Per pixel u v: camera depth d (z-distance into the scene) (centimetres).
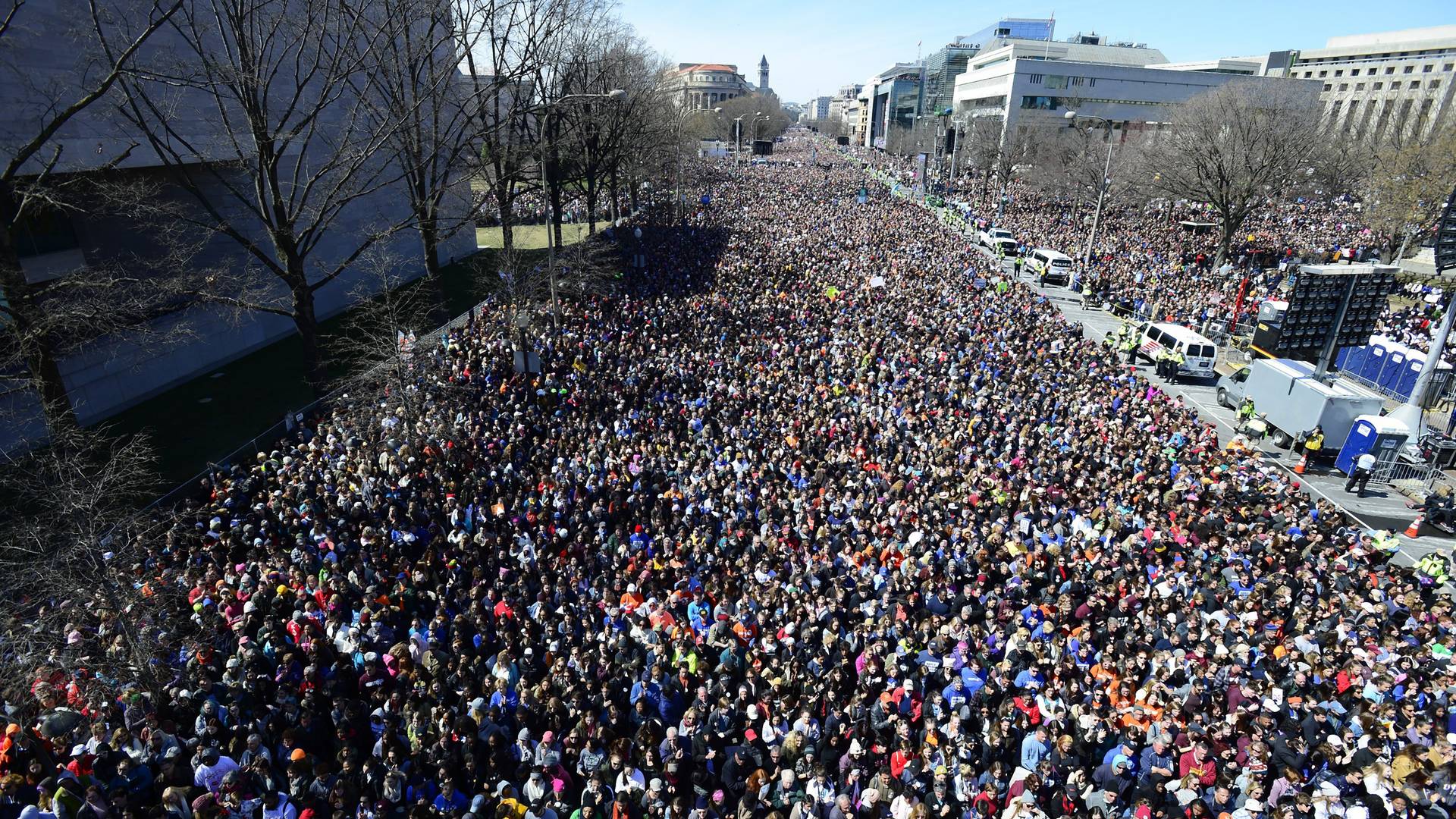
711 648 1016
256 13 2091
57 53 1911
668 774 787
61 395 1561
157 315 2420
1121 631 1059
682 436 1769
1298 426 2111
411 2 2266
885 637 988
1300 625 1077
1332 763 809
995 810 744
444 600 1098
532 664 970
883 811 759
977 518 1388
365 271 3491
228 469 1603
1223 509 1514
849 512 1416
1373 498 1867
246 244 1900
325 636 1010
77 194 2156
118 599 926
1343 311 2011
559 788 762
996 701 909
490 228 5784
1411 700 930
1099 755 845
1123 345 3038
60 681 859
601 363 2200
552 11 2816
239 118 2527
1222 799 736
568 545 1265
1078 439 1795
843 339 2509
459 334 2511
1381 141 6088
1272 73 12950
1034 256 4553
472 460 1577
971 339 2573
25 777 761
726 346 2409
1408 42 10931
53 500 988
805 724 827
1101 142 7006
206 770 756
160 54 2086
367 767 777
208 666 950
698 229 5141
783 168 11381
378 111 2345
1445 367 2202
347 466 1516
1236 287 3856
